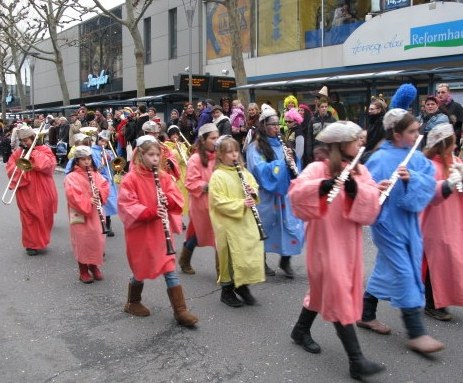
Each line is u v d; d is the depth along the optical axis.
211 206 5.26
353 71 16.98
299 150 8.18
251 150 5.93
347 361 4.13
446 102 8.36
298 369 4.02
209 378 3.94
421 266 4.43
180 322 4.88
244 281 5.12
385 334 4.55
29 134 7.48
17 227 9.46
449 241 4.58
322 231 3.79
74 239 6.22
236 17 15.21
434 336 4.52
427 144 4.79
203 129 6.15
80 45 31.61
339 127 3.74
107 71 32.34
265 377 3.92
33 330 4.91
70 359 4.30
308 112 9.58
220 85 18.66
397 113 4.29
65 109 29.25
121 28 30.41
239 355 4.29
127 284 6.23
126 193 4.81
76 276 6.58
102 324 5.01
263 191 5.93
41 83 42.84
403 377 3.85
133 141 13.76
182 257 6.49
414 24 14.60
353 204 3.69
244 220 5.17
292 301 5.46
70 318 5.18
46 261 7.28
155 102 20.89
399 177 4.04
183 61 25.17
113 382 3.92
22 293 5.97
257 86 14.16
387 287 4.21
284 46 19.81
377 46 15.66
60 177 16.52
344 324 3.74
